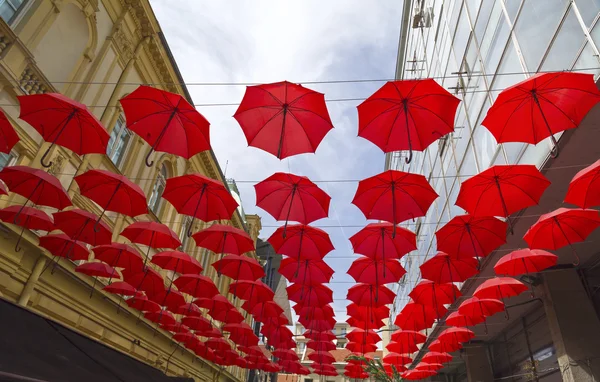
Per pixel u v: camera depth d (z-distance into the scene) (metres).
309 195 6.87
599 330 9.40
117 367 5.62
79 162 10.98
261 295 10.84
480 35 10.16
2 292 8.80
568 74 4.54
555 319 9.77
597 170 5.05
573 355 9.21
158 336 16.08
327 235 8.13
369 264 8.76
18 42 8.43
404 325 11.50
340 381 38.91
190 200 7.05
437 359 13.97
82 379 4.27
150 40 13.95
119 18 12.70
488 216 6.42
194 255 19.83
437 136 5.29
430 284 9.57
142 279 9.73
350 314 11.35
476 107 10.44
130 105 5.54
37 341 4.46
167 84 14.05
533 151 7.60
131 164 13.87
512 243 9.69
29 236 9.17
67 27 10.52
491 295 8.95
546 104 4.90
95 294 11.84
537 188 5.87
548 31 6.86
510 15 8.38
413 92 5.02
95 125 5.73
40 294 9.80
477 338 16.72
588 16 5.79
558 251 9.65
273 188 6.91
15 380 3.26
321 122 5.40
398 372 16.78
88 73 11.28
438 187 14.84
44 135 5.80
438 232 7.37
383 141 5.43
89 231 7.74
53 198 6.69
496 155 9.20
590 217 6.12
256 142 5.52
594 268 10.03
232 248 8.52
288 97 5.28
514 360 14.54
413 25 18.09
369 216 6.58
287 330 14.59
